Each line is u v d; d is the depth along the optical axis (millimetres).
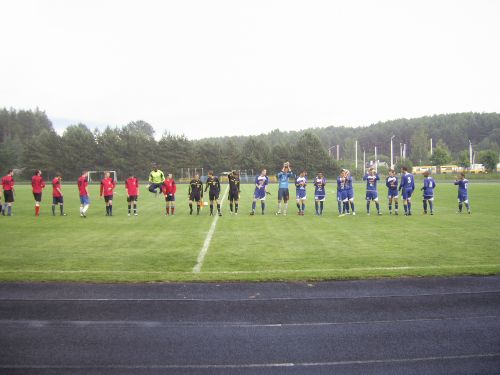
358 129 170125
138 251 9797
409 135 143750
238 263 8555
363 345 4887
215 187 17484
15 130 125438
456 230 12930
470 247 10164
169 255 9352
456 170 80750
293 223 14812
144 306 6102
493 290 6809
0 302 6238
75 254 9461
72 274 7633
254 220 15781
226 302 6273
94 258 9039
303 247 10234
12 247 10281
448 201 24438
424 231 12742
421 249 9922
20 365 4395
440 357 4598
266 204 23531
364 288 6930
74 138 78062
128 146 79125
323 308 6039
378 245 10461
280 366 4398
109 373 4242
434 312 5887
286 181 17844
